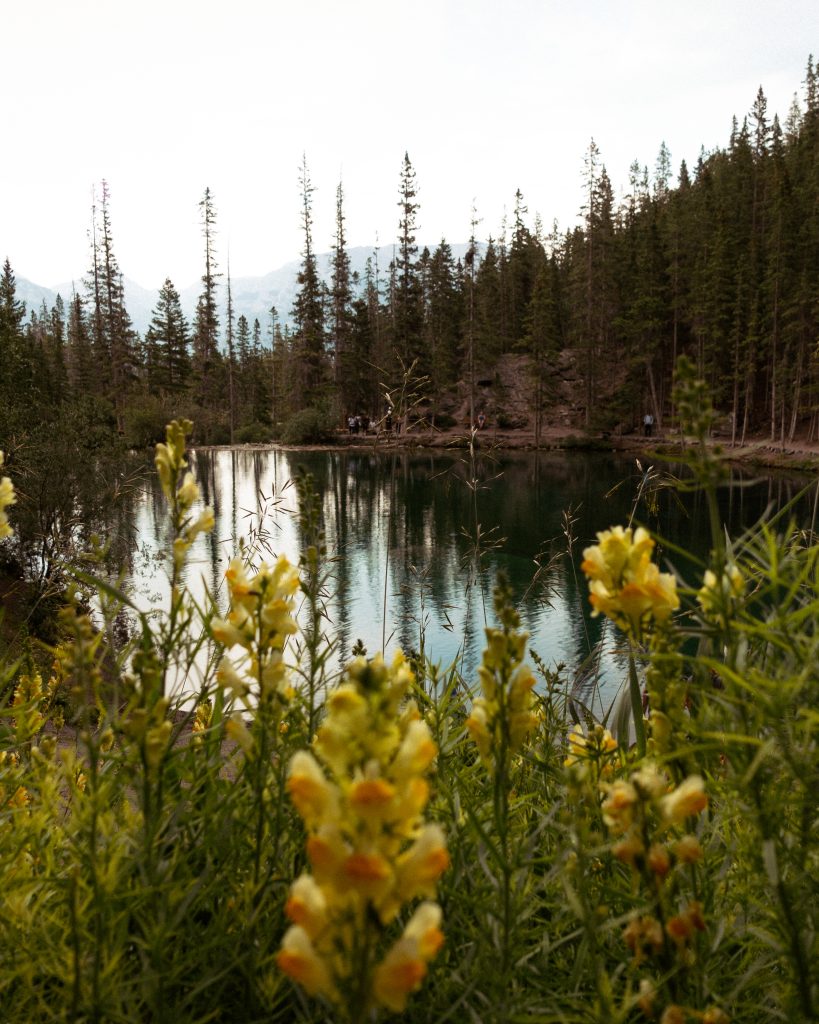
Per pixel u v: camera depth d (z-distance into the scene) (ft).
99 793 3.82
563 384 242.37
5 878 4.41
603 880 4.67
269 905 4.33
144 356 284.82
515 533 77.25
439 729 6.34
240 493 89.97
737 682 3.27
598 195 234.79
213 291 277.44
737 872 4.36
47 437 45.68
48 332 347.97
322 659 5.24
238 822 4.46
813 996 3.39
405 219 225.35
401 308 228.84
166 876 3.96
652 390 204.85
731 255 198.80
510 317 270.26
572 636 37.19
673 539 61.46
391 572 52.95
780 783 3.57
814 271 172.24
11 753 6.41
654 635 3.99
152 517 58.23
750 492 107.34
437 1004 3.91
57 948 3.97
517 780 6.38
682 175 297.53
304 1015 3.96
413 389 17.40
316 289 241.35
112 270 259.60
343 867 2.15
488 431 222.28
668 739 4.02
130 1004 3.67
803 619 3.47
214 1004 3.95
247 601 4.41
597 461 171.01
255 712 4.46
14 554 39.88
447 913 4.48
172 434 4.60
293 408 258.98
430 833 2.31
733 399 194.49
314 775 2.32
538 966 4.26
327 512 92.53
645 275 209.36
